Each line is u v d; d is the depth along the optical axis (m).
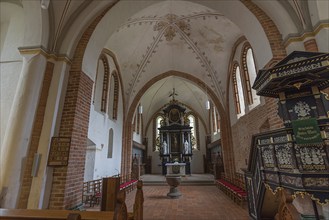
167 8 8.47
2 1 5.54
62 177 4.18
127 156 11.88
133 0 5.81
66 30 5.12
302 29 4.44
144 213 5.75
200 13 8.45
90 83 5.50
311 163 2.67
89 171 7.98
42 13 4.72
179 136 19.31
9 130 4.13
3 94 4.77
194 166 19.84
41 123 4.43
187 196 8.51
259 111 7.23
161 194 9.09
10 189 3.84
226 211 5.94
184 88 17.88
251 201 4.48
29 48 4.62
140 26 9.02
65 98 4.77
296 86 3.05
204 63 11.08
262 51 5.13
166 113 20.03
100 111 9.23
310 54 2.87
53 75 4.75
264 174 3.53
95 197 7.05
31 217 2.15
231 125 10.93
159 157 20.42
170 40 10.34
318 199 2.52
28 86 4.40
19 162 4.02
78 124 4.75
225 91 11.33
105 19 5.68
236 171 10.24
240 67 9.10
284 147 2.99
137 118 18.14
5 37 5.50
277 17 4.82
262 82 3.29
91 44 5.44
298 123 2.85
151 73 12.21
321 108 2.92
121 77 11.46
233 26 8.45
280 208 1.68
